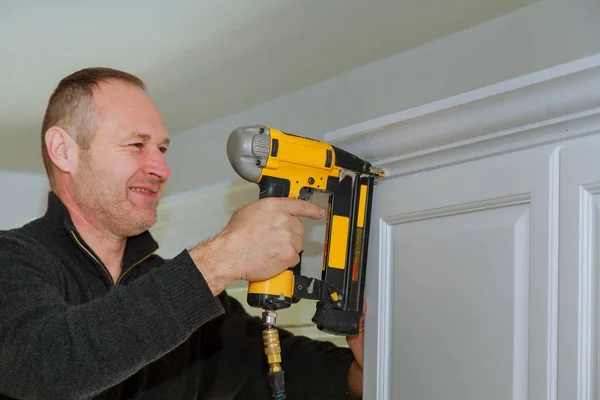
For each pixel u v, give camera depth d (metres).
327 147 1.37
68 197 1.68
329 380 1.74
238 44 2.17
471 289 1.28
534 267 1.17
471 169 1.30
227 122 2.88
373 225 1.49
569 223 1.12
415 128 1.35
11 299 1.30
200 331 1.87
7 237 1.48
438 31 2.03
